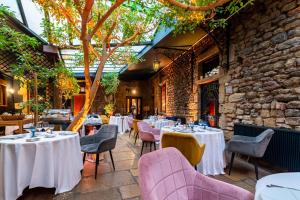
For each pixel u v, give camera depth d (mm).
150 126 4945
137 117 13008
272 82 3336
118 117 8398
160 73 10023
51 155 2359
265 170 3273
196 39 5738
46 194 2400
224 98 4684
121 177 2951
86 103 3826
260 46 3604
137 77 12930
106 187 2602
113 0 3242
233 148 3113
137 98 13164
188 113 6715
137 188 2566
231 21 4402
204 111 5836
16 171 2238
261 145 2830
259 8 3611
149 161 1123
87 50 3262
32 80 4461
